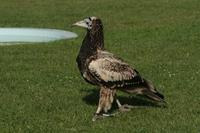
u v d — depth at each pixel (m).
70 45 24.64
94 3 42.81
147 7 39.56
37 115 13.22
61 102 14.32
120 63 12.59
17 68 19.00
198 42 24.84
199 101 14.27
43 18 35.78
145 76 17.38
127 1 43.06
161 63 19.78
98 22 12.69
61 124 12.44
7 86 16.20
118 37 26.81
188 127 12.10
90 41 12.64
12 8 41.25
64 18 35.69
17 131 12.05
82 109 13.65
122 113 13.24
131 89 12.64
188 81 16.52
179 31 27.92
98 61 12.43
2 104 14.22
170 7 39.09
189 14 35.38
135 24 31.64
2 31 29.89
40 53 22.48
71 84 16.39
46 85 16.27
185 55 21.64
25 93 15.33
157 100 12.70
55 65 19.64
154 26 30.08
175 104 13.96
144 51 22.72
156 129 11.98
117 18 34.75
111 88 12.55
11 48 23.86
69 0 45.19
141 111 13.36
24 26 32.56
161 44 24.47
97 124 12.41
